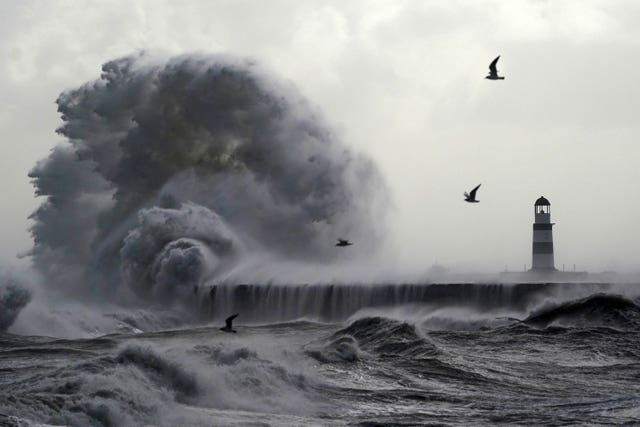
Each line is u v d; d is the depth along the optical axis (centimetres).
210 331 14050
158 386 7931
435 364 10050
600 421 7319
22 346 11812
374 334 11869
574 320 13700
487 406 8062
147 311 17350
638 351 11306
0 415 6625
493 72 8606
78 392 7406
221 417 7400
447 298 16438
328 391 8569
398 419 7475
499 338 12206
